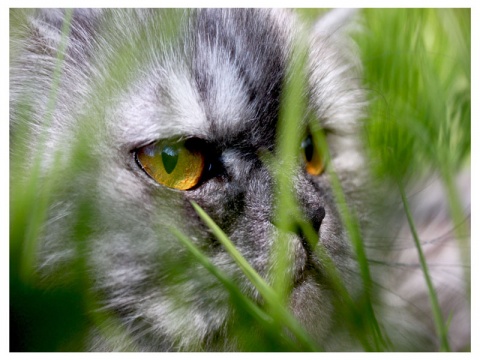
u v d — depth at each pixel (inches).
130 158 19.9
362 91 23.2
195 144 20.0
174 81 20.0
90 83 20.6
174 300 19.9
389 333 21.7
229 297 19.8
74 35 20.9
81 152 19.8
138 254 19.9
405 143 24.0
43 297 19.6
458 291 22.6
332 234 20.8
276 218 19.9
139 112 19.9
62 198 19.9
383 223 22.9
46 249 19.8
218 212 19.9
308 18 23.0
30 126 20.3
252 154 20.2
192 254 19.8
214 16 20.7
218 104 20.1
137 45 20.3
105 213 19.9
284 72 20.5
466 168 24.3
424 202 23.6
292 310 20.1
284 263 19.1
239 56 20.4
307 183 20.5
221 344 20.1
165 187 19.9
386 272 22.4
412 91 25.3
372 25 25.9
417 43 25.4
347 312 20.1
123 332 20.1
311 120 21.1
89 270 19.8
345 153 22.5
